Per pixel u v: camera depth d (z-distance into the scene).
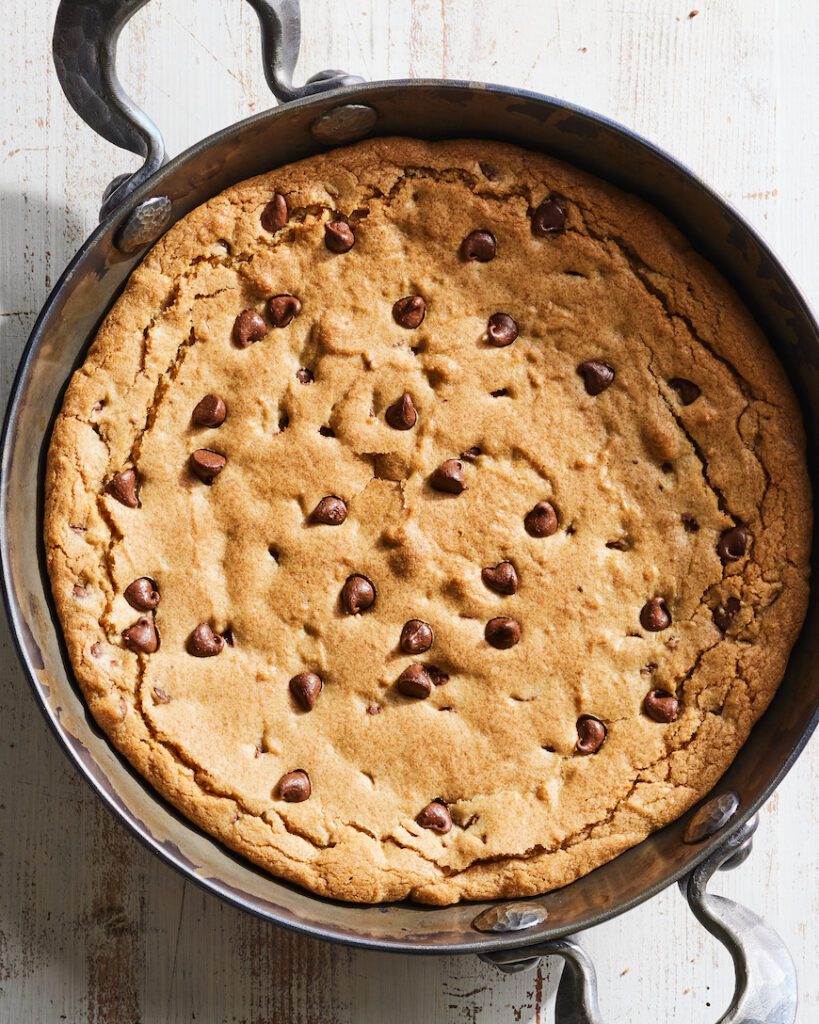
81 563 0.55
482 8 0.61
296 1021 0.60
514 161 0.56
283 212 0.55
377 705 0.55
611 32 0.62
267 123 0.52
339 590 0.55
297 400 0.55
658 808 0.55
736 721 0.55
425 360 0.56
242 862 0.54
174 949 0.60
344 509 0.55
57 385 0.55
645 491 0.56
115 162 0.61
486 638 0.55
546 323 0.56
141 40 0.61
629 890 0.53
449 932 0.53
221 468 0.55
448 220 0.56
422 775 0.55
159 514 0.55
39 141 0.61
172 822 0.54
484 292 0.56
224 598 0.55
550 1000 0.60
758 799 0.52
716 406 0.56
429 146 0.56
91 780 0.52
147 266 0.55
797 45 0.62
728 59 0.61
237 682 0.55
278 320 0.56
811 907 0.61
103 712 0.54
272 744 0.55
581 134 0.54
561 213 0.56
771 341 0.56
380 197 0.56
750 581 0.55
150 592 0.55
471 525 0.55
